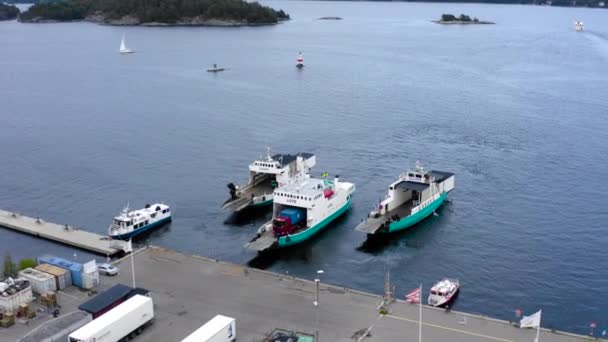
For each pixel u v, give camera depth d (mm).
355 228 138500
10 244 129875
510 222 146125
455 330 85938
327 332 85562
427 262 125375
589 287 114062
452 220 147750
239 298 96312
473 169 185750
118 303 89500
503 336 84250
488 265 123500
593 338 84062
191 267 108125
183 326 87625
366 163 192500
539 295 110875
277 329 86500
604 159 194375
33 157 198250
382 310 91312
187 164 192375
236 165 191250
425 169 184500
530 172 182375
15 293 91000
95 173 182875
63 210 153750
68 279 99750
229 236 139375
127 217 137750
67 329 81938
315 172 183625
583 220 146500
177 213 152875
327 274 119875
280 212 138625
